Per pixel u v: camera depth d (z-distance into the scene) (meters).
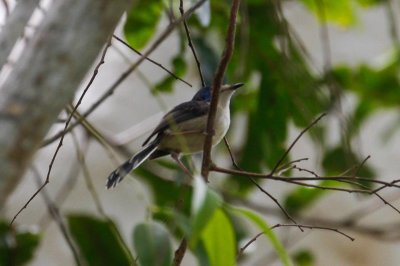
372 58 19.39
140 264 6.96
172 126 9.14
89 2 4.75
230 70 12.06
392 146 18.73
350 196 17.97
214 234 7.11
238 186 13.08
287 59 10.97
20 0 5.95
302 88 11.84
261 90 12.37
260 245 17.09
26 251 11.14
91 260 10.31
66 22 4.73
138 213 17.33
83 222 10.34
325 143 12.51
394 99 14.73
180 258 7.20
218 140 9.69
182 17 7.45
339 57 19.52
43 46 4.69
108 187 8.59
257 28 11.88
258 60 12.12
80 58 4.73
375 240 18.39
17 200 16.84
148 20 11.16
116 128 17.48
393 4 18.78
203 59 11.25
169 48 17.81
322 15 11.76
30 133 4.58
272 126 12.52
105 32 4.78
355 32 19.58
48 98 4.64
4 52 5.82
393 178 18.52
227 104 9.74
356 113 14.85
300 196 13.20
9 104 4.58
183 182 9.87
